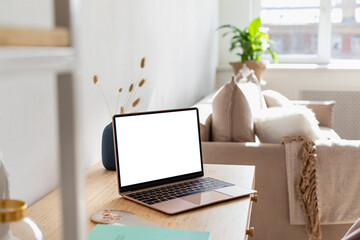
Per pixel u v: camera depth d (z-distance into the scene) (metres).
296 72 4.90
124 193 1.33
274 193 2.21
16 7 1.15
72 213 0.48
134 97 2.29
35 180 1.32
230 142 2.30
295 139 2.21
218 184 1.43
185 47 3.52
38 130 1.33
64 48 0.43
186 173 1.48
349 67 4.81
